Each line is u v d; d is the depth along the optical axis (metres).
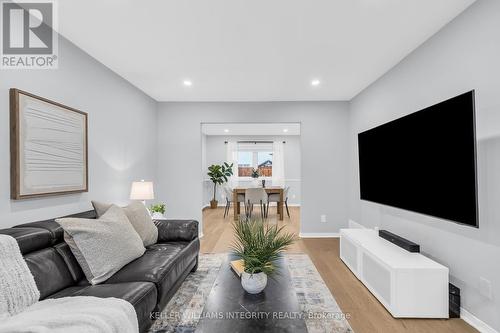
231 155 8.71
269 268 1.62
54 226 1.83
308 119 4.51
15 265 1.39
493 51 1.77
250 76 3.37
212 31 2.30
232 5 1.95
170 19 2.12
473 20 1.93
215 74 3.29
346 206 4.50
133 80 3.47
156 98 4.34
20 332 1.05
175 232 2.76
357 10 2.01
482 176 1.86
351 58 2.86
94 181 2.78
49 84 2.20
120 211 2.26
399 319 2.03
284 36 2.40
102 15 2.05
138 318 1.52
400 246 2.54
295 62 2.96
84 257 1.76
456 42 2.10
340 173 4.50
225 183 8.70
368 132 3.33
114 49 2.61
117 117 3.25
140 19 2.11
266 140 8.76
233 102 4.53
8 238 1.43
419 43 2.53
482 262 1.85
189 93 4.07
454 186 1.93
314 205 4.50
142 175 3.95
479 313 1.88
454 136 1.92
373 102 3.60
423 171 2.29
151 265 1.99
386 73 3.24
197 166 4.52
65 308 1.33
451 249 2.14
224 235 4.70
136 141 3.76
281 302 1.51
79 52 2.56
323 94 4.15
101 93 2.92
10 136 1.84
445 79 2.22
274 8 1.98
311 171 4.52
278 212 6.62
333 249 3.81
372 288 2.41
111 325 1.23
